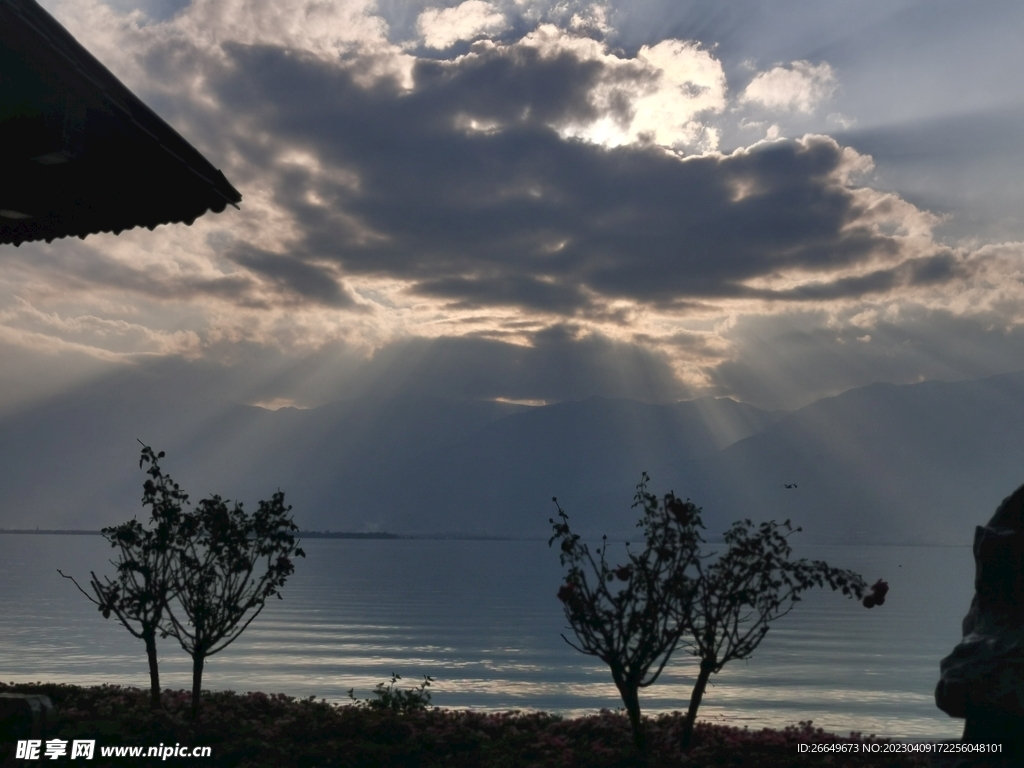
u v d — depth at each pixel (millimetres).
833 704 22938
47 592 65312
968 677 7211
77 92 6172
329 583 90250
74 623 42094
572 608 9141
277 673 27531
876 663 31641
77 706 11508
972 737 7211
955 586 90750
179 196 7441
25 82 6047
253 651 33312
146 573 10797
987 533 7625
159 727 9727
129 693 12711
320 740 9758
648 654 9164
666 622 9156
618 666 9133
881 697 24125
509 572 119562
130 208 7617
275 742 9516
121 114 6398
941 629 45406
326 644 36219
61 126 6227
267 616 50562
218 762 8734
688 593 9164
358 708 12234
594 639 9195
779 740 9867
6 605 53562
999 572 7508
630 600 9172
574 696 23984
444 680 26812
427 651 34188
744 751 9391
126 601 10758
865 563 161250
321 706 12094
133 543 10836
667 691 25047
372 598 67625
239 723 10539
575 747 9672
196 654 10797
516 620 48812
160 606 10820
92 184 7312
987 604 7574
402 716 11281
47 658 29406
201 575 10797
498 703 22703
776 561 9273
